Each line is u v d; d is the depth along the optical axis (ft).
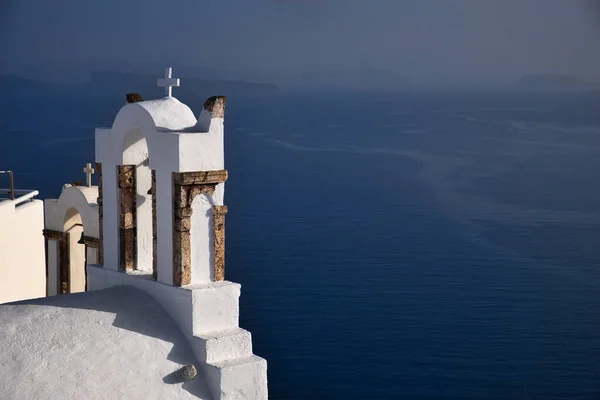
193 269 30.86
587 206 446.60
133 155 32.81
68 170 494.59
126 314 30.17
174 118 31.32
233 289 31.01
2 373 26.50
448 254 332.60
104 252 33.78
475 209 438.40
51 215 54.75
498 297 263.90
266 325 220.02
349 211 438.81
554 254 331.16
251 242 347.36
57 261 54.65
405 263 313.94
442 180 554.46
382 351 201.36
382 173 596.70
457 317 238.48
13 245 51.44
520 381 185.47
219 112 30.86
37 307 29.50
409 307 247.09
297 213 429.79
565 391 179.52
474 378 185.78
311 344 203.21
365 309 242.58
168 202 30.55
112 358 28.37
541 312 245.24
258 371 30.19
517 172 588.91
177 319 30.55
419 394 174.09
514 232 376.68
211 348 29.86
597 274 295.89
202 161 30.50
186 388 29.17
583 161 651.25
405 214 428.97
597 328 226.17
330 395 169.99
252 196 487.61
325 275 287.48
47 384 26.61
